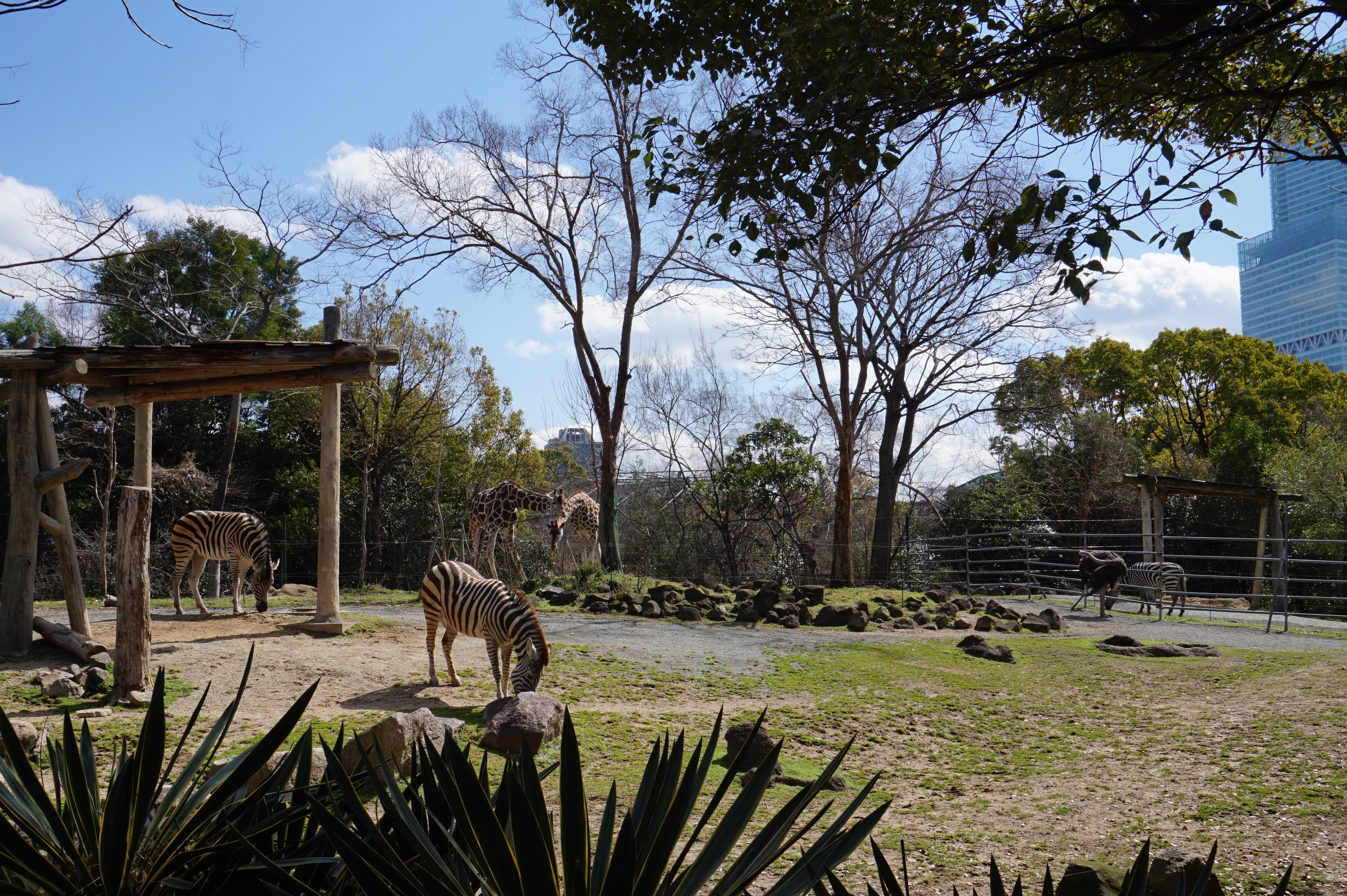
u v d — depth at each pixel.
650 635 13.05
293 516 24.00
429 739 2.33
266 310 20.55
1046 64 4.30
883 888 2.02
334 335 11.50
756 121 4.70
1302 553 25.56
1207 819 6.18
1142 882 2.02
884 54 4.42
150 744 2.21
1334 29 3.77
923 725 9.02
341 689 8.77
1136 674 11.66
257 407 25.92
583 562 19.25
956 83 4.66
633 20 5.43
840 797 6.68
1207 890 4.35
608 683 9.77
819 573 26.33
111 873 2.08
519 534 25.39
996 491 26.27
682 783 1.98
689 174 5.00
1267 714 9.12
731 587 19.55
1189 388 37.31
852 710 9.36
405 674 9.53
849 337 21.31
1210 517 27.62
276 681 8.89
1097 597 21.77
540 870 1.74
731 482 22.89
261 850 2.13
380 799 2.03
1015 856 5.43
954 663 12.11
